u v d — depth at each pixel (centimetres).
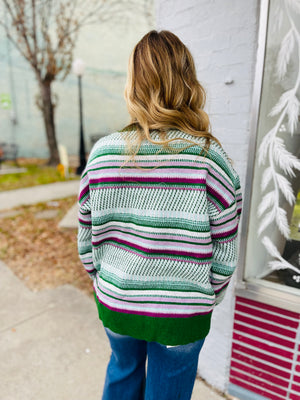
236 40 140
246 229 151
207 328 98
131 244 92
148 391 105
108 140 94
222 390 179
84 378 187
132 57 94
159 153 86
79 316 247
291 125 138
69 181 800
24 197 636
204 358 185
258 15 132
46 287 294
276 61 136
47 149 1081
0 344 215
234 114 148
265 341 158
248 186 147
